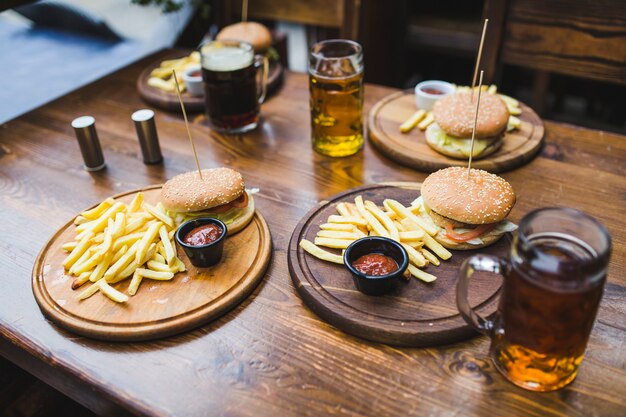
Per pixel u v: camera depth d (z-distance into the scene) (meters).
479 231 0.59
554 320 0.40
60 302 0.55
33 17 2.24
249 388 0.47
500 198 0.59
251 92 0.89
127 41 2.10
